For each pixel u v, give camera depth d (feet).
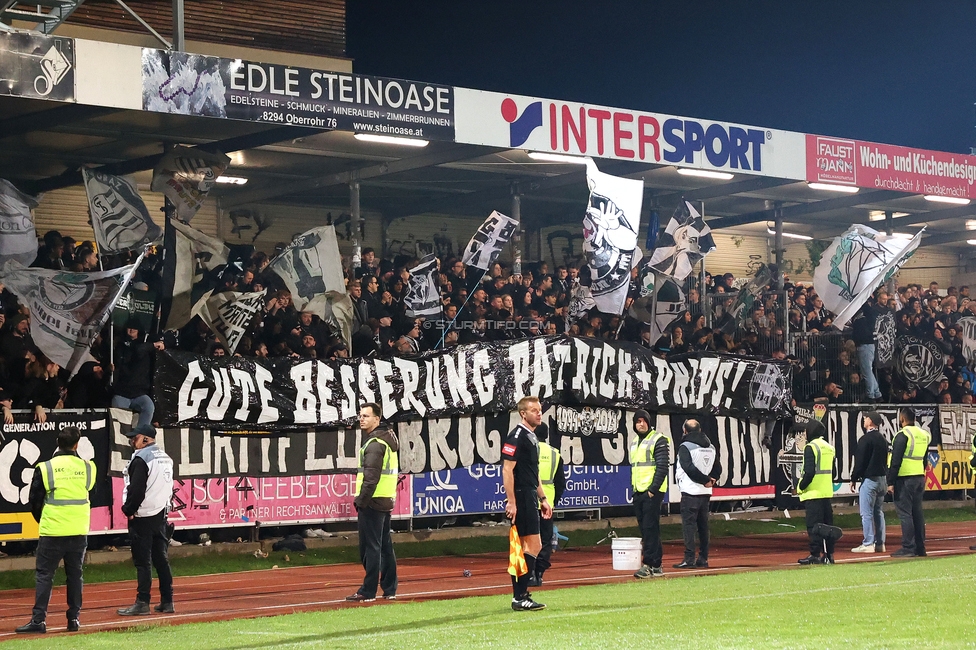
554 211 98.32
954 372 89.20
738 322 84.33
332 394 61.52
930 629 30.25
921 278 119.65
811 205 94.63
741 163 76.95
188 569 55.16
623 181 69.00
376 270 72.13
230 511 58.13
